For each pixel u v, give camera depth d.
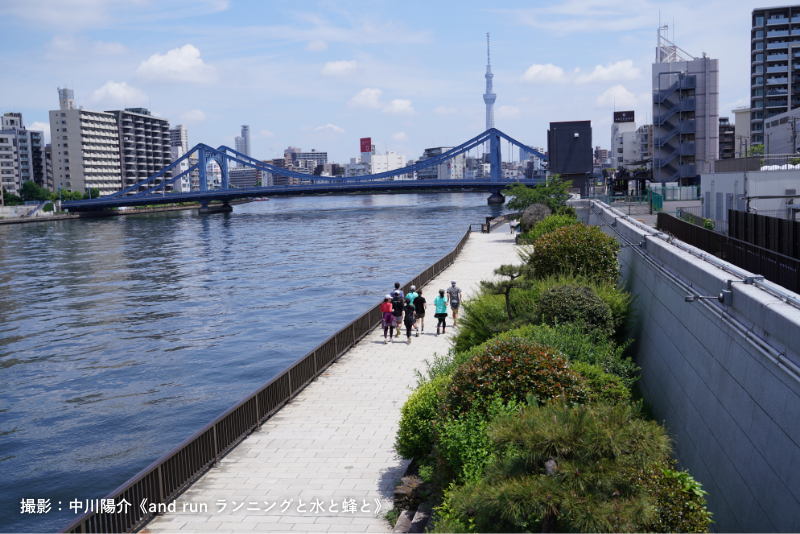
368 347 21.44
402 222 124.81
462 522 7.04
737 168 33.12
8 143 198.62
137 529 10.00
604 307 15.23
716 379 9.46
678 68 72.94
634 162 103.06
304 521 10.10
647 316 15.73
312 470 12.05
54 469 21.66
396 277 57.66
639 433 5.85
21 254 88.44
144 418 25.95
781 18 118.38
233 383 29.91
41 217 167.25
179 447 11.23
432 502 9.41
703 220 30.34
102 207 189.00
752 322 8.20
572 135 89.00
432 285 32.84
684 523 6.82
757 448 7.62
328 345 19.25
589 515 5.38
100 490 20.11
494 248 50.41
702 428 9.84
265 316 43.62
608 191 73.25
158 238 108.06
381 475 11.76
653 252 15.84
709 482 9.16
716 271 10.36
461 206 179.88
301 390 16.97
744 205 29.91
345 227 117.38
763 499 7.29
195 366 32.72
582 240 20.11
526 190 62.62
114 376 31.73
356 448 13.04
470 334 17.20
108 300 52.09
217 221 150.25
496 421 6.66
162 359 34.25
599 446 5.77
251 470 12.12
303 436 13.79
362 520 10.09
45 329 42.44
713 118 72.44
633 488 5.82
